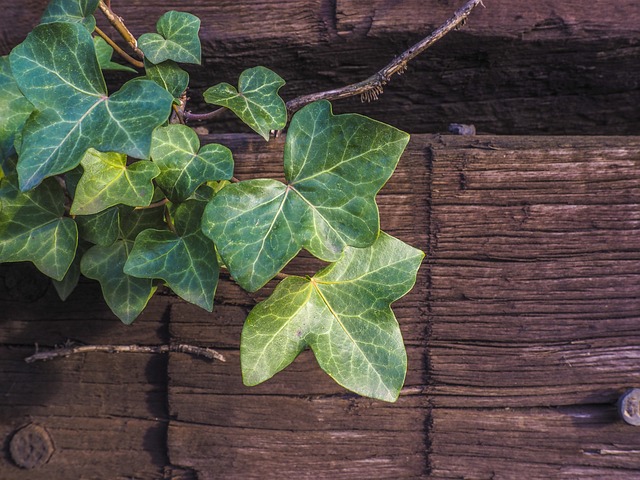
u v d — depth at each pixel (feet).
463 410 0.87
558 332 0.85
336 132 0.71
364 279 0.76
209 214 0.69
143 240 0.74
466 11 0.78
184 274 0.74
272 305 0.74
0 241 0.77
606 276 0.84
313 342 0.75
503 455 0.87
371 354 0.75
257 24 0.88
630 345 0.85
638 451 0.86
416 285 0.86
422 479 0.88
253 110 0.76
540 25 0.86
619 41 0.86
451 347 0.87
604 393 0.86
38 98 0.69
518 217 0.84
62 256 0.77
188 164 0.74
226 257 0.69
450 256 0.85
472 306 0.86
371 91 0.82
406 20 0.86
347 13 0.86
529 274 0.85
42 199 0.78
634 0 0.85
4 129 0.77
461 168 0.83
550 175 0.83
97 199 0.72
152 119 0.67
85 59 0.70
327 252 0.70
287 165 0.72
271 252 0.70
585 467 0.87
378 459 0.88
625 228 0.83
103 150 0.67
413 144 0.84
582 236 0.83
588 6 0.85
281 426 0.88
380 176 0.71
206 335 0.88
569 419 0.87
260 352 0.74
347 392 0.88
